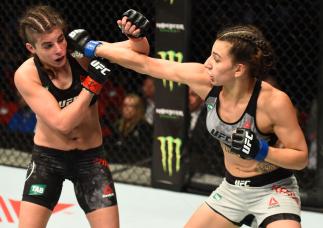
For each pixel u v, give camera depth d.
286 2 8.80
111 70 5.19
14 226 7.72
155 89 8.93
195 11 8.85
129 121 10.12
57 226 7.68
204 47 9.23
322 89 8.23
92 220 5.65
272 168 5.17
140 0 9.71
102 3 10.08
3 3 10.68
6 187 9.13
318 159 8.38
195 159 9.31
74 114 5.19
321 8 8.09
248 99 4.93
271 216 5.12
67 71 5.44
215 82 4.93
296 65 9.03
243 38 4.79
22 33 5.32
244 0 9.11
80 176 5.70
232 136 4.75
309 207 8.46
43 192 5.61
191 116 9.45
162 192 9.07
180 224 7.89
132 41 5.43
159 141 9.06
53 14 5.25
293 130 4.93
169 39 8.73
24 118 10.92
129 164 10.12
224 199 5.45
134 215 8.16
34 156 5.71
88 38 5.52
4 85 11.06
